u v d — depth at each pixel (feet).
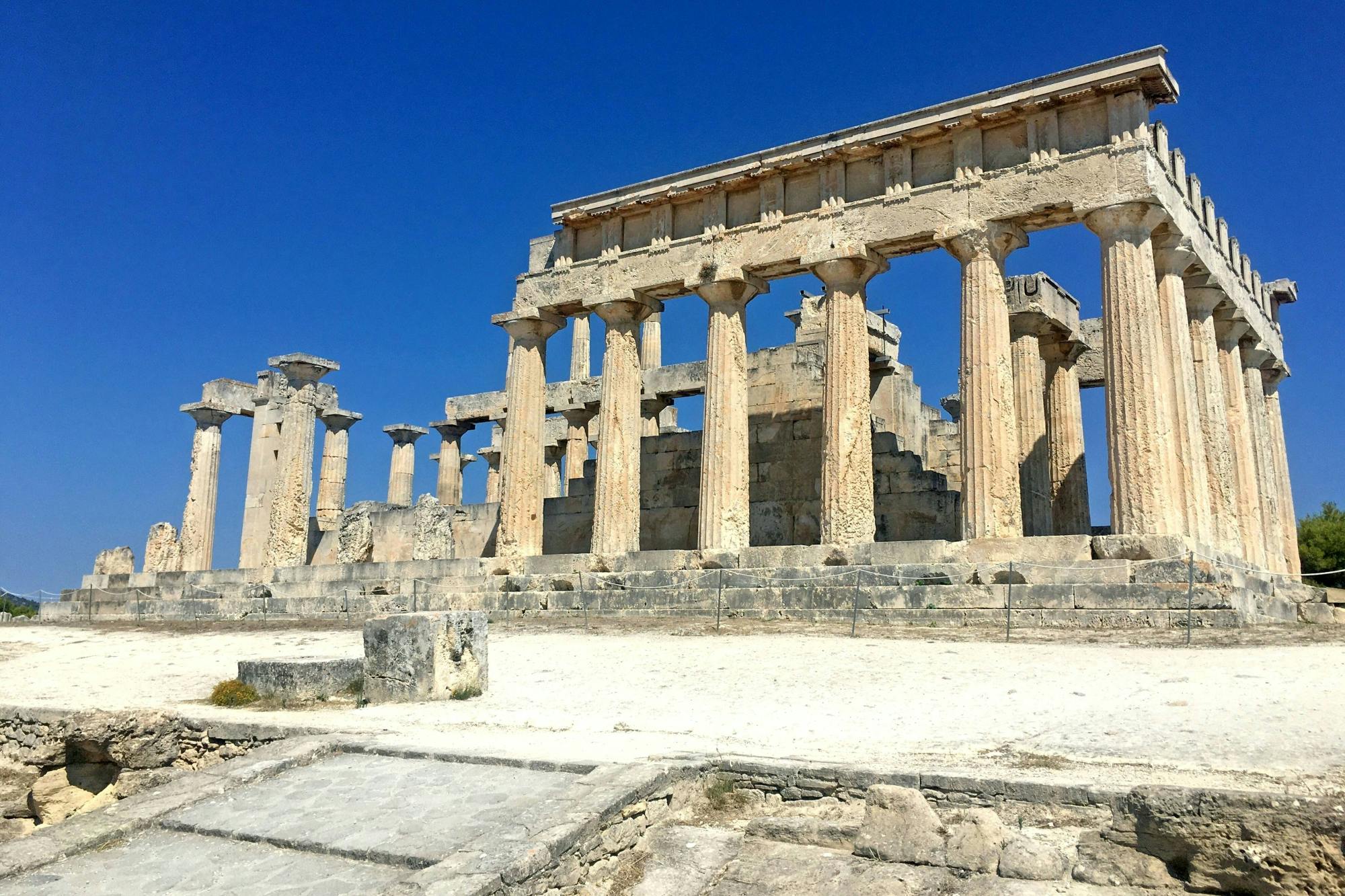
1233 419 104.53
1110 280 81.97
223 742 48.03
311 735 44.14
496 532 145.48
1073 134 86.12
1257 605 74.13
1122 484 78.33
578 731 44.80
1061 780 30.94
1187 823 27.35
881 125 94.43
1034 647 62.39
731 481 97.60
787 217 99.14
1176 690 46.85
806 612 83.97
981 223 87.92
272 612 115.34
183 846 32.89
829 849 30.89
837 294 95.25
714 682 56.65
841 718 45.65
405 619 54.90
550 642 77.10
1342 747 35.19
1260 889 25.93
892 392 120.78
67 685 68.95
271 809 35.19
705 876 30.27
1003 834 29.12
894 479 108.37
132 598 131.34
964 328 87.66
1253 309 111.34
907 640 67.87
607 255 109.50
